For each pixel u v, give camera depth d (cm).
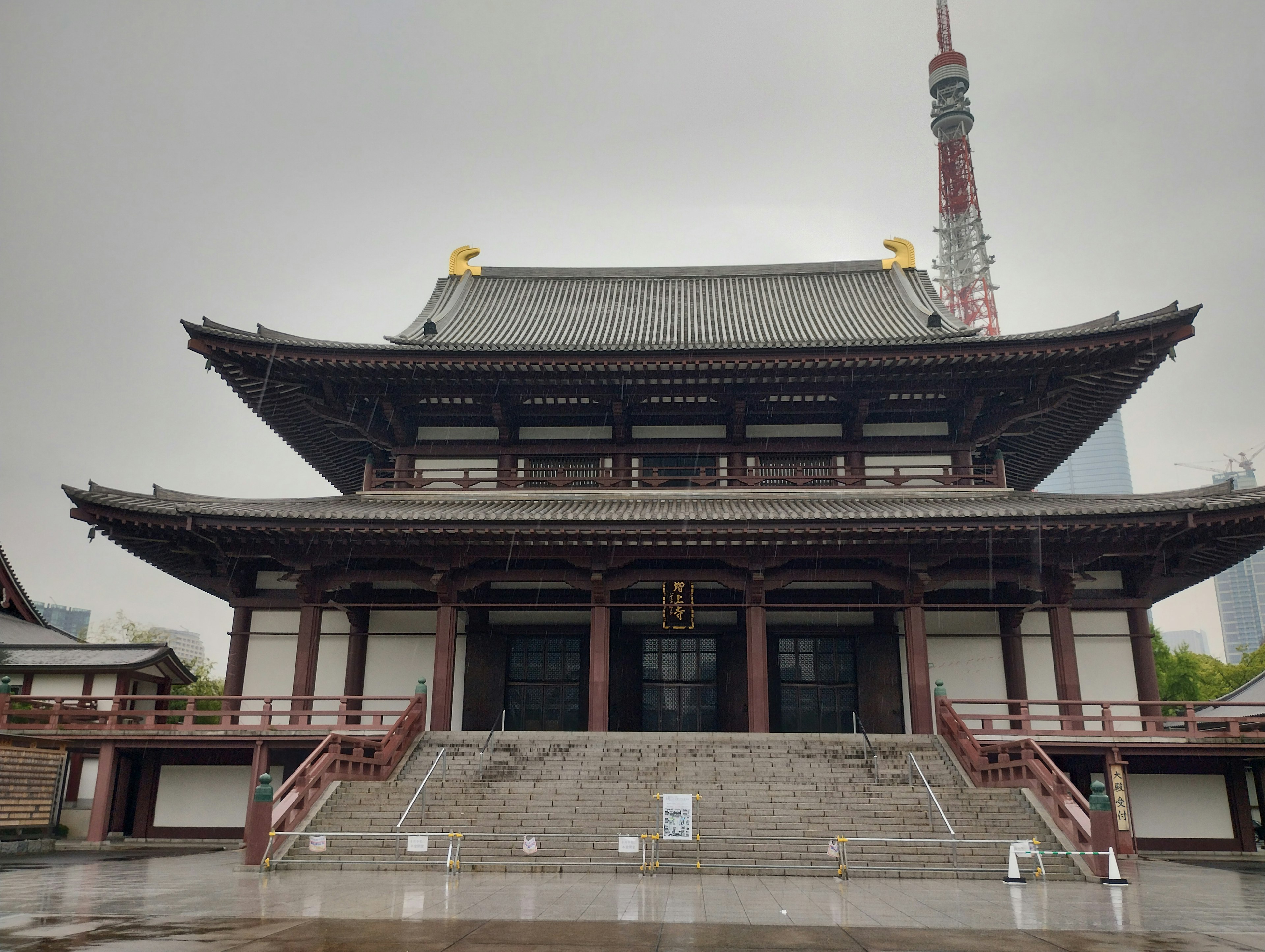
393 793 2302
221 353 3081
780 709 3241
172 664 3566
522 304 4456
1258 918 1424
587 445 3441
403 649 3203
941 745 2602
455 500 3278
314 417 3522
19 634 4253
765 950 1153
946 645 3164
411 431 3494
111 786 2767
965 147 13362
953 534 2806
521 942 1185
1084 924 1354
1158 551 2894
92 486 2867
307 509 3014
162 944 1152
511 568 3028
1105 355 3070
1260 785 2805
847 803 2236
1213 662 7781
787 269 4706
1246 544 2952
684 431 3503
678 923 1343
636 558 2956
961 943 1203
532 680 3272
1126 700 3044
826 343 3191
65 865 2150
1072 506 2928
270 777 2053
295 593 3200
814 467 3422
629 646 3294
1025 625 3170
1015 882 1812
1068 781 2142
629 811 2195
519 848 2033
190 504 2930
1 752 2603
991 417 3372
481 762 2508
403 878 1839
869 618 3259
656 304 4428
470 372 3186
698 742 2639
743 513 2897
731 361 3134
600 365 3150
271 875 1905
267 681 3138
